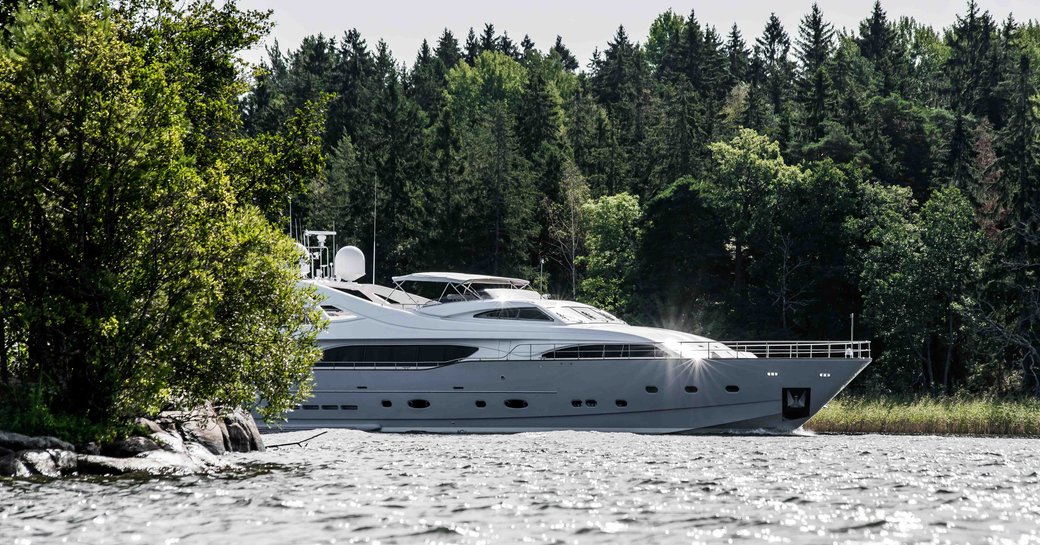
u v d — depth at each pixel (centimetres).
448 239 15325
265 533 2217
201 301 3712
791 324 12169
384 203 16212
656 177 16850
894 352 10994
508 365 5491
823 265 11844
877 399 8075
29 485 2973
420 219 16112
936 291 10725
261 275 4000
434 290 15212
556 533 2202
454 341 5603
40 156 3612
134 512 2494
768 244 12212
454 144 17662
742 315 12012
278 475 3278
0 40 3978
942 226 10806
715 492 2819
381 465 3591
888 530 2231
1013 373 10825
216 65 5888
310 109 6172
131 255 3762
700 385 5347
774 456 3897
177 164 3812
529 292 6062
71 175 3688
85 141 3694
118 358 3659
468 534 2194
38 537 2183
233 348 3969
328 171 18100
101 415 3691
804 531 2219
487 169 16188
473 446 4409
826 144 14438
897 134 15238
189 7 5812
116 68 3828
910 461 3712
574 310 5762
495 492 2827
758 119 19850
